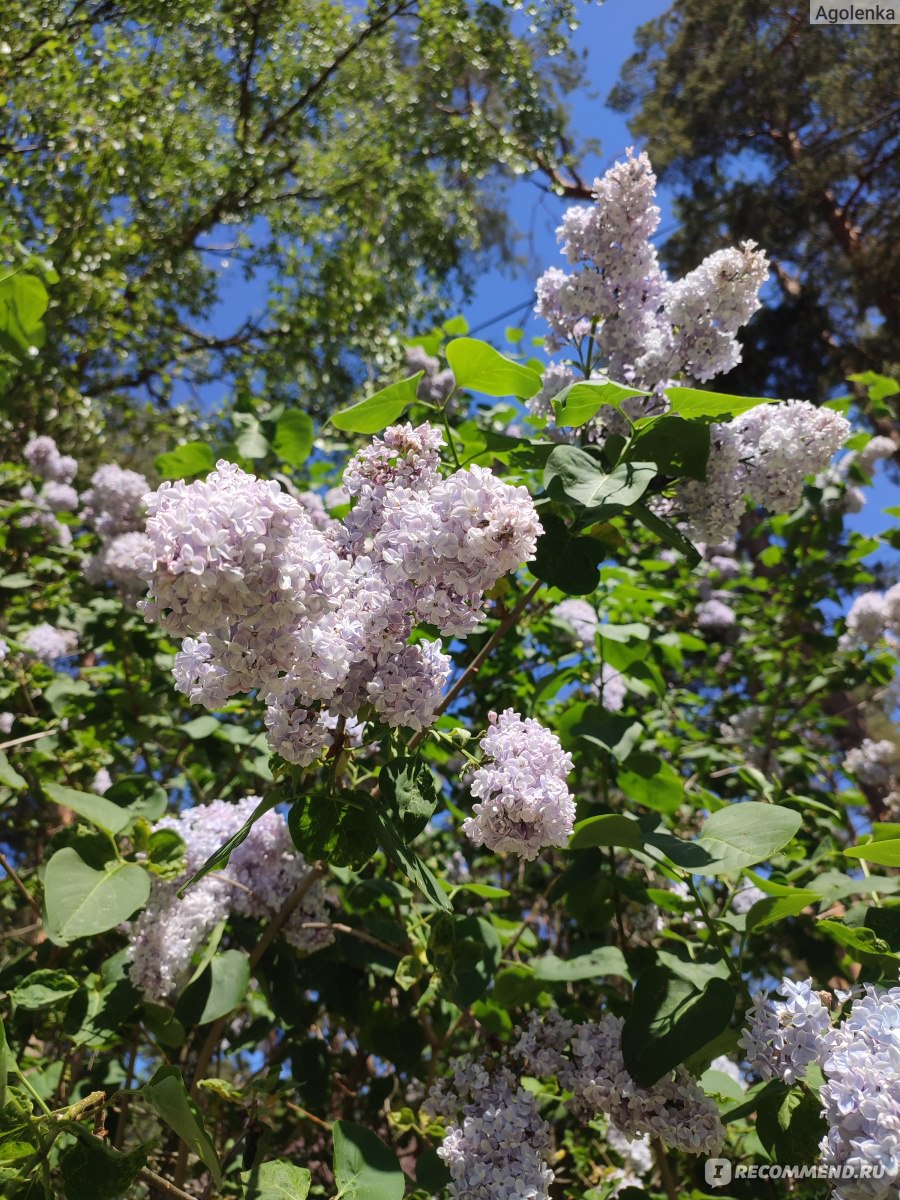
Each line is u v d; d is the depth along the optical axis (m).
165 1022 0.63
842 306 4.35
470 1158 0.54
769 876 0.80
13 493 1.57
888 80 4.04
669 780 0.80
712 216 4.54
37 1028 0.81
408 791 0.52
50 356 2.17
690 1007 0.57
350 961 0.75
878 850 0.55
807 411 0.76
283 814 0.73
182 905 0.66
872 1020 0.46
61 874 0.60
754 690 1.73
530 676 1.13
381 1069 0.99
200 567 0.39
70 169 2.48
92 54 2.87
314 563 0.44
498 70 3.59
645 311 0.80
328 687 0.46
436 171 3.94
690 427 0.68
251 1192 0.53
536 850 0.49
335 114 3.77
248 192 3.43
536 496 0.69
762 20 4.61
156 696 1.11
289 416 1.05
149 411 2.37
